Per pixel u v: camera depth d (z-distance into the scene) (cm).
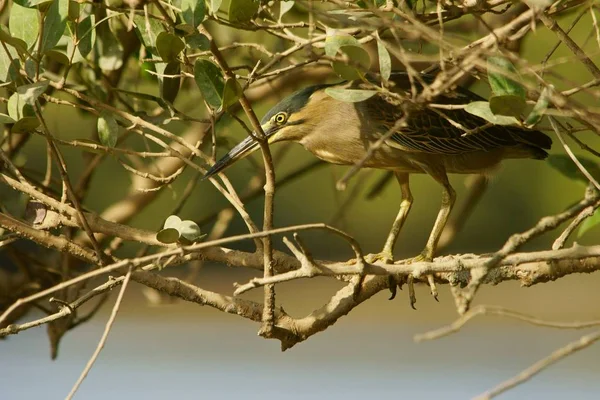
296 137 915
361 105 878
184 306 1862
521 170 1927
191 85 1002
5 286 959
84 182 942
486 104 581
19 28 685
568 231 655
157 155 701
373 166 904
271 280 578
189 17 645
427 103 595
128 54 887
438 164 884
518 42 755
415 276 589
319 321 684
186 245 673
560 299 1886
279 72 694
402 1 638
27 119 656
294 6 948
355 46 602
